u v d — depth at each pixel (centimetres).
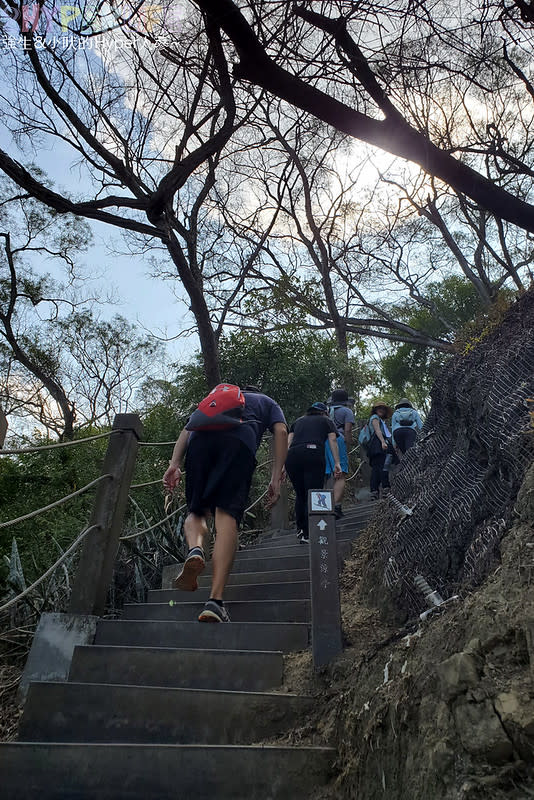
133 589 603
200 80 732
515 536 271
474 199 565
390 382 2312
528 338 452
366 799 247
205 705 318
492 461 403
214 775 272
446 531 400
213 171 943
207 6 496
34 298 1592
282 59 535
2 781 272
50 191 716
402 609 392
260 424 412
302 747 280
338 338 1628
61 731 319
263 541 831
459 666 218
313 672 335
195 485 391
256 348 1251
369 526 559
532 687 204
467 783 195
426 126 596
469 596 280
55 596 529
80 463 839
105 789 270
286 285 1488
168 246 827
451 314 2220
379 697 264
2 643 482
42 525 685
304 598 459
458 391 505
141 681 353
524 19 511
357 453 1268
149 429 1114
